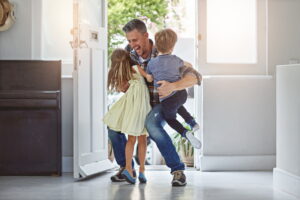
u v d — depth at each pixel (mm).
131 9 8617
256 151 6145
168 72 4973
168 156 5062
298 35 6219
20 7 6000
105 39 6023
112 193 4715
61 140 5707
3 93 5535
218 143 6102
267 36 6207
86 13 5891
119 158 5344
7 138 5695
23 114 5688
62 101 6090
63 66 6090
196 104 6250
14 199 4461
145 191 4812
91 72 5707
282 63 6215
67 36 6125
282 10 6211
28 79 5746
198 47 6125
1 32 6000
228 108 6105
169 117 5020
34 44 6020
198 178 5566
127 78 5180
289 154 4711
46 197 4539
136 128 5023
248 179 5488
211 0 6145
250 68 6195
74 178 5398
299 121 4469
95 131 5828
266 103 6152
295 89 4555
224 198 4488
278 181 4914
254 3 6191
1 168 5703
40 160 5699
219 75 6133
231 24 6176
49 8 6109
